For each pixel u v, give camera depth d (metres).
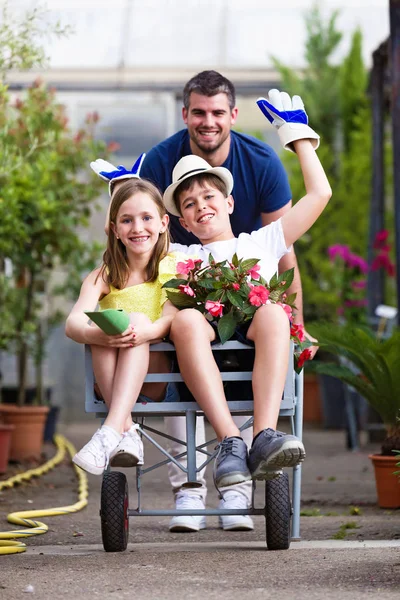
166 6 15.30
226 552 4.40
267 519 4.39
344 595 3.40
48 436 11.64
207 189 4.72
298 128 4.69
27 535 5.01
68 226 9.73
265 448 3.96
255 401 4.14
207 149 5.26
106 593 3.49
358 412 11.45
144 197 4.57
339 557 4.17
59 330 15.00
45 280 11.21
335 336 6.44
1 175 7.32
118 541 4.41
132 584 3.65
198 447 4.35
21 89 13.98
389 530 5.08
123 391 4.18
